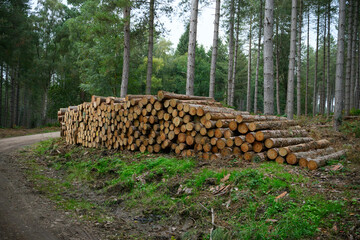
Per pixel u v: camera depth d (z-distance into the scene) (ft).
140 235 13.83
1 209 16.07
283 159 21.43
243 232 12.57
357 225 11.78
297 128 28.22
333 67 135.95
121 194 20.15
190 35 38.63
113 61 64.34
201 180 18.63
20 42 84.23
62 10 112.16
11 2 83.25
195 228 14.17
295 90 125.90
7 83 108.88
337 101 40.42
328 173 18.80
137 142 28.32
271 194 15.57
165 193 18.67
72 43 101.30
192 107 24.22
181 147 25.25
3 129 80.38
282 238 11.85
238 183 17.29
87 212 16.76
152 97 26.94
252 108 145.48
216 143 23.38
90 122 35.42
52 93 100.89
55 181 23.99
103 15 46.11
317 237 11.59
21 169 27.14
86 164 28.19
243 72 128.67
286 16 85.20
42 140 49.73
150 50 52.24
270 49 29.78
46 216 15.58
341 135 35.42
